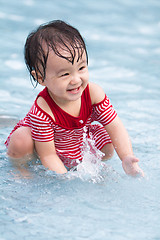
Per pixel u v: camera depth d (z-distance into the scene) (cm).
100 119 238
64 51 201
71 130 232
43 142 225
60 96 211
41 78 215
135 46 532
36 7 664
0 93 359
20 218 159
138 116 314
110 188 192
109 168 220
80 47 205
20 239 144
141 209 169
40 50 207
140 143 259
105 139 244
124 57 488
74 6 690
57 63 202
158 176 209
